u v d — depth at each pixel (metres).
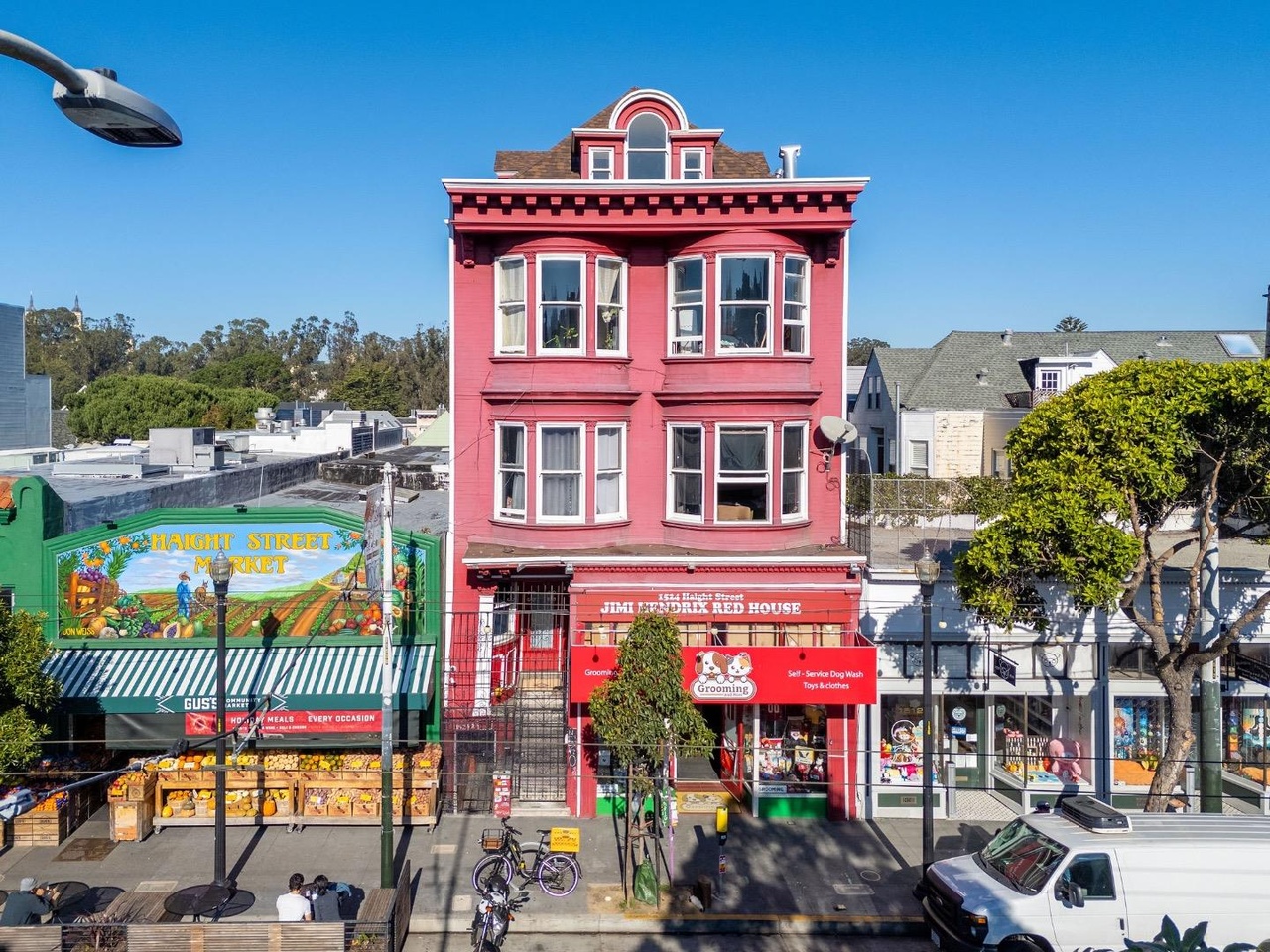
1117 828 13.08
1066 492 14.34
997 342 45.44
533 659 20.84
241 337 144.38
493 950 13.66
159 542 18.77
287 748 17.80
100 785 18.50
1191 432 14.84
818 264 19.66
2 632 14.36
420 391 110.19
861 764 18.81
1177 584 18.92
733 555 18.73
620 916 14.67
